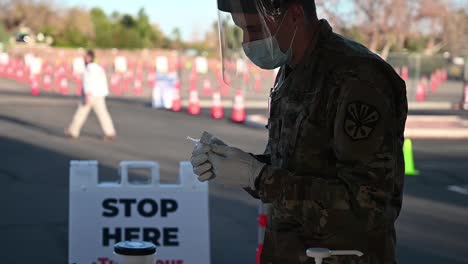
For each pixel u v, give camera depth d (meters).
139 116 22.23
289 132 2.51
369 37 22.25
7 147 14.86
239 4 2.52
